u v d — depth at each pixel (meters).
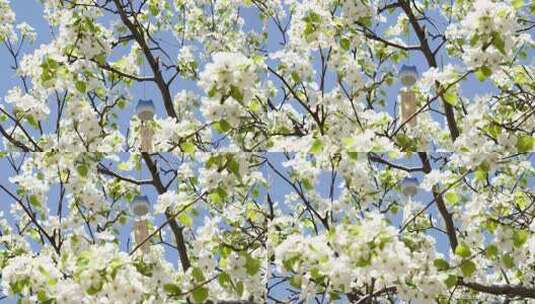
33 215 5.76
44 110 5.71
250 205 6.18
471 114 4.92
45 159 5.48
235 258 4.48
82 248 5.48
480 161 4.77
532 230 4.85
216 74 4.22
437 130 7.15
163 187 6.03
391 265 4.04
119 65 6.69
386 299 5.64
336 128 5.68
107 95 6.98
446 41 7.45
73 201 5.66
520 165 6.09
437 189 5.94
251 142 6.16
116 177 6.23
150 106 5.82
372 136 4.79
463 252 4.56
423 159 6.41
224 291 4.79
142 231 5.43
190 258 5.94
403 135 6.20
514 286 5.45
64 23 5.67
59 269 4.54
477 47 4.47
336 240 4.09
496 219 4.79
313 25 5.60
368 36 7.27
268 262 5.35
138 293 4.26
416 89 6.90
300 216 5.82
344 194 5.38
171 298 4.51
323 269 4.24
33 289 4.41
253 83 4.25
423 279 4.40
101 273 4.18
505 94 6.43
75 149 5.44
